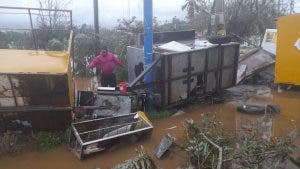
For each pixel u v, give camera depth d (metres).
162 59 8.83
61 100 7.27
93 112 8.20
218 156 5.76
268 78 12.48
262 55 12.80
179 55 9.10
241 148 6.18
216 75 10.24
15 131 7.55
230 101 10.55
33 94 7.11
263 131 8.16
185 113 9.47
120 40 13.95
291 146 6.59
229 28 18.78
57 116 7.43
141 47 10.15
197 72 9.66
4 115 7.25
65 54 7.56
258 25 18.78
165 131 8.27
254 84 12.34
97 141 6.97
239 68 12.14
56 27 14.57
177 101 9.48
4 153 7.14
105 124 7.82
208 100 10.35
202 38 11.54
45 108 7.27
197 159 6.08
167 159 6.88
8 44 13.69
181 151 7.04
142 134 7.61
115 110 8.27
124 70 12.19
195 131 6.92
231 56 10.50
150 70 8.73
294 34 10.88
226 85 10.70
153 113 9.12
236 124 8.64
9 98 7.11
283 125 8.59
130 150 7.34
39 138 7.53
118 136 7.22
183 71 9.34
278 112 9.48
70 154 7.18
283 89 11.62
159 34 10.72
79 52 13.45
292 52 11.06
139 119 7.86
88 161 6.94
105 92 8.34
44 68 6.98
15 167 6.73
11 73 6.80
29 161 6.93
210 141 6.04
